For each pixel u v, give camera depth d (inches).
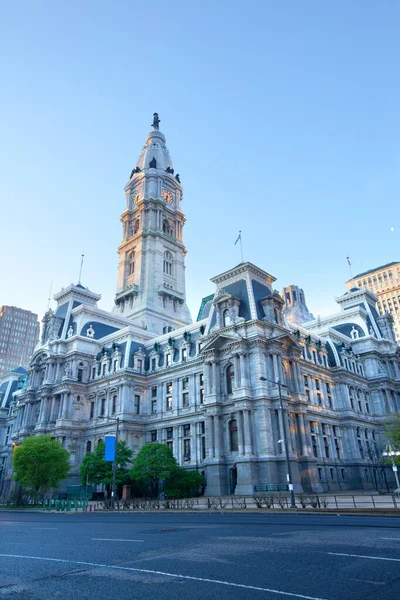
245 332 3447.3
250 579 609.9
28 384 5137.8
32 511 2915.8
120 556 818.8
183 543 960.3
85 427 4407.0
